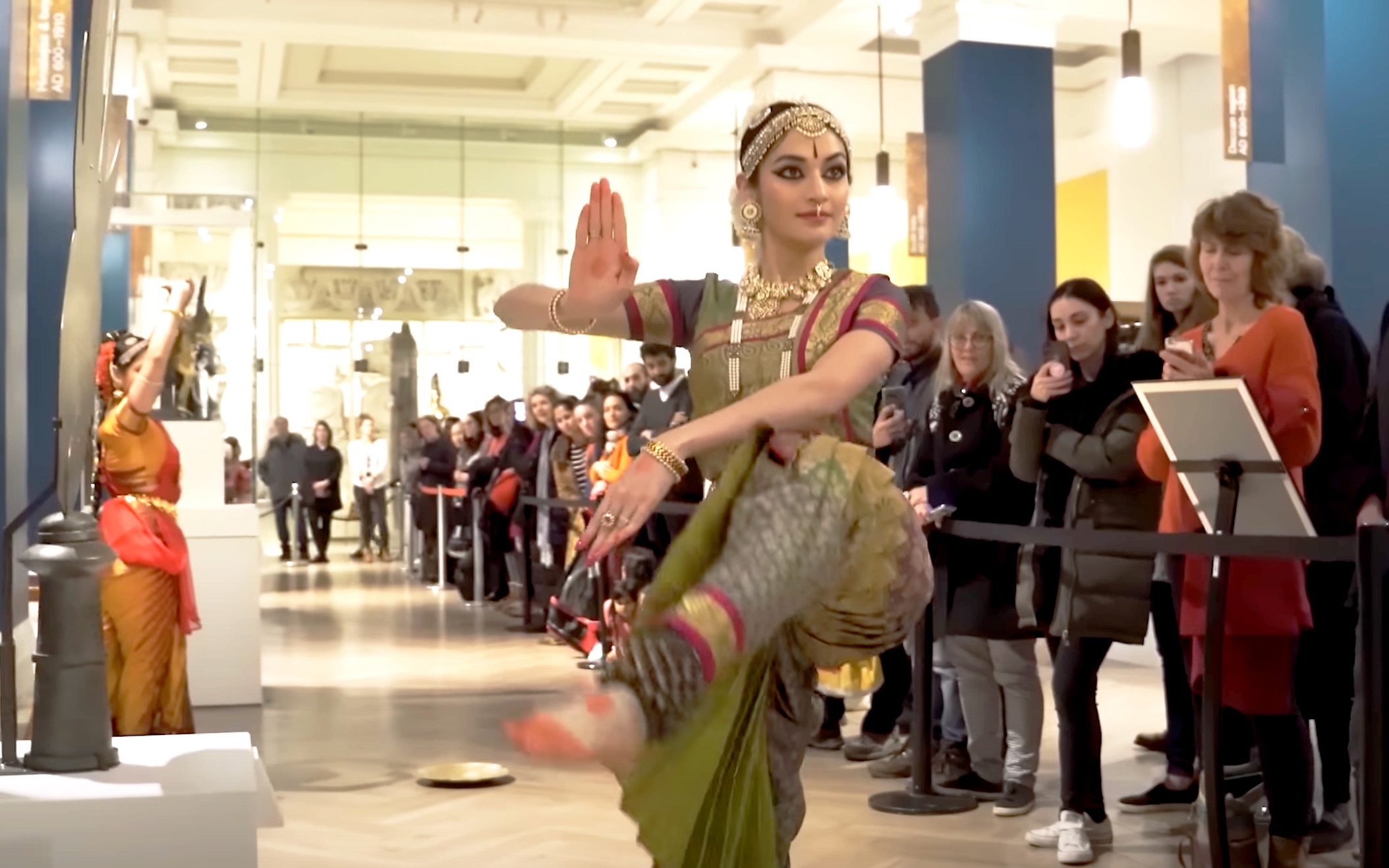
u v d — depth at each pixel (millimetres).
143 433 4105
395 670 7418
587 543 1529
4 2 6105
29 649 6184
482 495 10664
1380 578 2307
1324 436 3535
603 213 1850
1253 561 2988
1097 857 3602
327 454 15672
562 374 17953
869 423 1849
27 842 1867
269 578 13602
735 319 1896
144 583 4000
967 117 10953
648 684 1475
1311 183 7672
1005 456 4090
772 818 1706
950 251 11133
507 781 4688
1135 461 3490
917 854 3652
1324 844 3557
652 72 14625
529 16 12711
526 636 8789
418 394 17672
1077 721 3609
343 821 4160
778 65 13406
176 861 1908
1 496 6062
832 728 5164
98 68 2164
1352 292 7352
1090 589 3523
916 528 1768
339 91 15969
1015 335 11016
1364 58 7379
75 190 2156
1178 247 3939
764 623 1588
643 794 1537
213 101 16188
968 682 4293
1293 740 3021
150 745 2262
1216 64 13461
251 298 8188
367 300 17484
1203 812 3141
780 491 1640
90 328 2191
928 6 11336
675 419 6555
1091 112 15164
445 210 17578
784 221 1849
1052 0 11133
